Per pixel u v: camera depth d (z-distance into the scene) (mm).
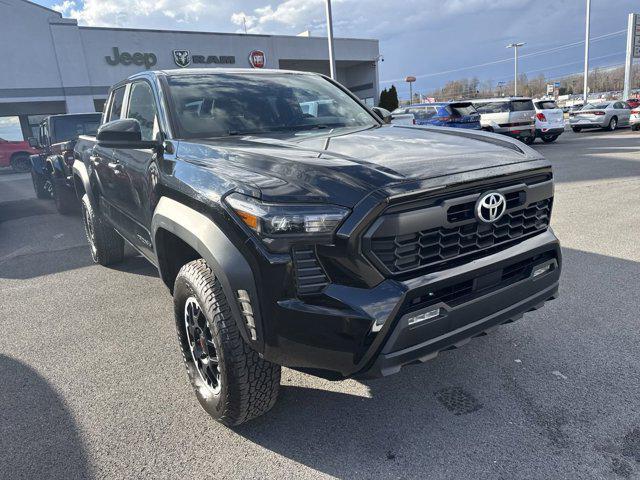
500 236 2305
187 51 26250
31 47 22297
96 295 4527
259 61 28266
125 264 5457
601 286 4059
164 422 2590
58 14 22734
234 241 2092
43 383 3023
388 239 1983
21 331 3816
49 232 7645
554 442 2289
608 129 23594
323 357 2008
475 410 2566
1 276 5336
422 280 2027
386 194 1924
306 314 1967
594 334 3270
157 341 3537
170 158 2791
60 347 3506
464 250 2188
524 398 2641
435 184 2016
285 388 2859
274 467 2230
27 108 24734
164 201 2686
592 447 2242
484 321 2254
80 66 23531
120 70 24625
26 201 11445
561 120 18812
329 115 3492
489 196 2184
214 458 2305
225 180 2221
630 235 5477
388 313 1940
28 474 2248
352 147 2514
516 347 3172
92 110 24156
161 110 3158
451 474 2127
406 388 2801
